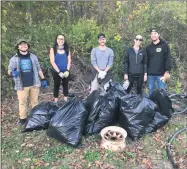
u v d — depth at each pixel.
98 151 4.16
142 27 7.66
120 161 3.97
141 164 3.94
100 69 5.36
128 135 4.51
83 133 4.48
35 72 4.76
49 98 6.05
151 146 4.36
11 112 5.40
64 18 8.61
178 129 4.89
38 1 8.29
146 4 8.46
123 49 6.96
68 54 5.25
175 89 6.50
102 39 5.28
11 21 7.48
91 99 4.76
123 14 7.98
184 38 7.64
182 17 8.13
